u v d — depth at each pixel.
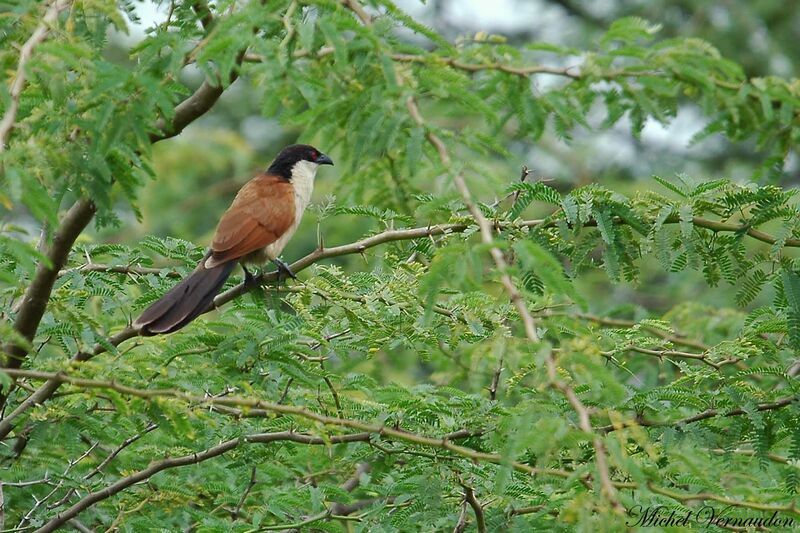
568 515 5.87
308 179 12.84
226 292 10.74
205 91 8.65
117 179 7.86
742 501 7.86
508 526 9.20
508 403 10.06
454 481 9.17
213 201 22.67
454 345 9.63
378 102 7.20
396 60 7.62
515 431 6.79
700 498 7.12
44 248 8.80
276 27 7.71
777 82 8.01
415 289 9.60
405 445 9.41
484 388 10.62
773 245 9.23
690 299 20.11
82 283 10.05
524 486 9.23
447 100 7.73
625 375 11.56
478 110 7.49
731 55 24.86
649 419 9.30
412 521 9.08
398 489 9.52
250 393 8.35
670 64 7.72
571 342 6.40
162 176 22.23
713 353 9.90
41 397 8.99
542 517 9.29
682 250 9.36
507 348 6.27
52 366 7.74
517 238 9.38
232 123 25.02
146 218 21.61
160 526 10.12
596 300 20.58
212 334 9.43
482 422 9.12
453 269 6.44
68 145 7.36
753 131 8.39
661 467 8.94
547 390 8.64
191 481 10.23
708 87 7.81
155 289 10.37
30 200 6.28
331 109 7.46
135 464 10.36
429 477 9.04
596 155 24.55
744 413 9.29
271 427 9.78
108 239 20.81
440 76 7.48
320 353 10.28
